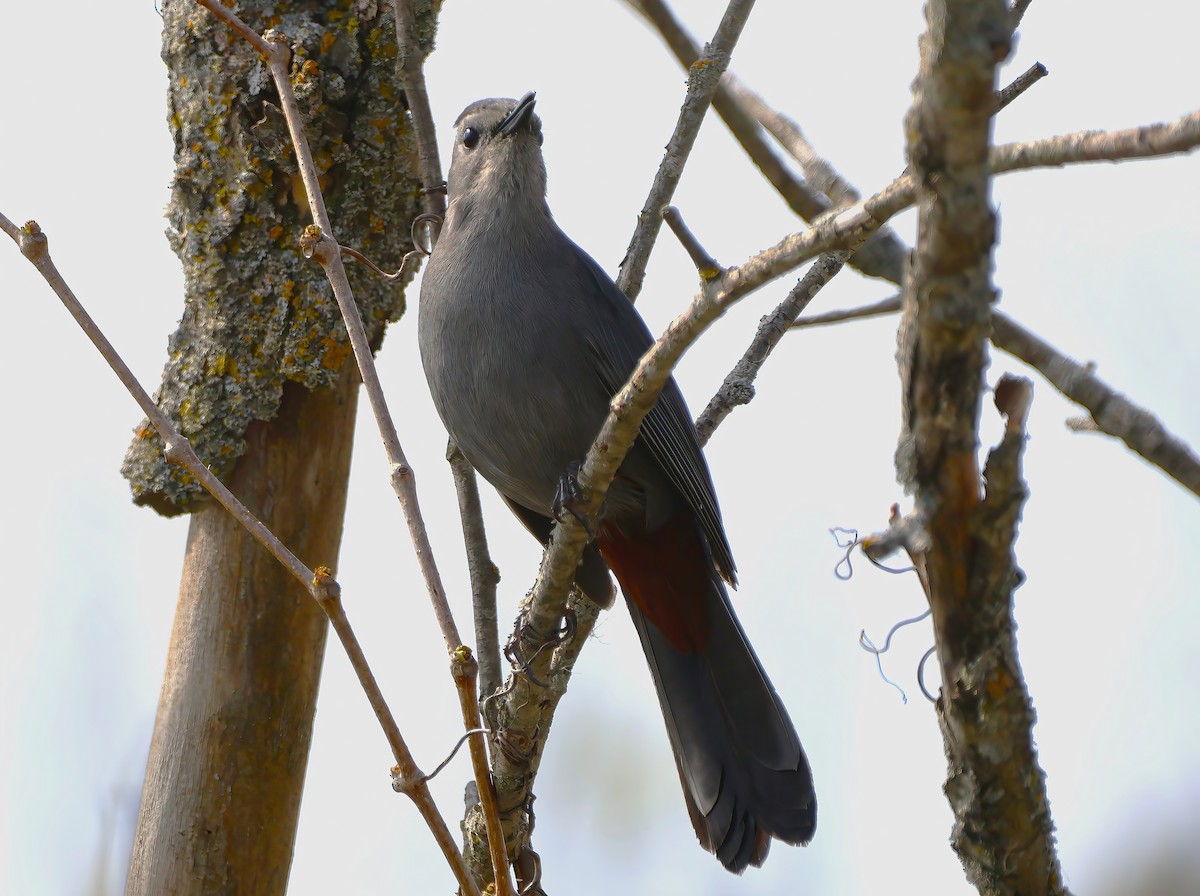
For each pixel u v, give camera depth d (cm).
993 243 385
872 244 581
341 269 625
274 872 786
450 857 553
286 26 845
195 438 819
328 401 835
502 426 905
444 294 910
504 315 895
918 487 420
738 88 655
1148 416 461
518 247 913
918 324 397
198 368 827
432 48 900
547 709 705
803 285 831
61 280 598
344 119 849
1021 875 468
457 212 941
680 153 788
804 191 645
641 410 592
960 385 401
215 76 838
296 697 803
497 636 793
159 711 798
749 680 875
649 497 893
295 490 823
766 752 858
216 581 805
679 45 764
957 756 461
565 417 898
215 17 840
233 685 791
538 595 694
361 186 853
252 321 829
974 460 414
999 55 358
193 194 842
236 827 775
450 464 872
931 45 364
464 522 820
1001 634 439
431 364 920
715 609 890
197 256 838
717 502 889
